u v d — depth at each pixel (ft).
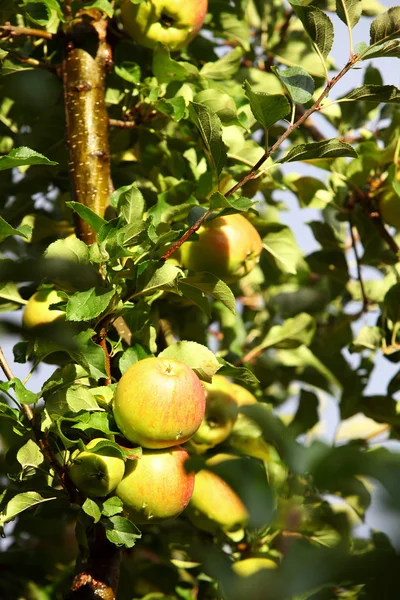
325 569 4.16
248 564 5.38
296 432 4.48
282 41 6.83
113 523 4.95
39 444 4.94
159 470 5.06
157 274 5.13
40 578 6.03
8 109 6.25
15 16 6.17
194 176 6.00
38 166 6.22
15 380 4.92
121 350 5.23
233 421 5.73
